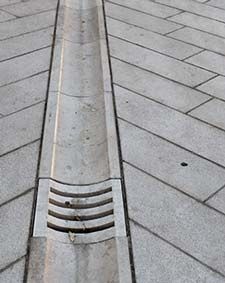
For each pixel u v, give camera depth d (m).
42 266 1.12
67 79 2.01
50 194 1.37
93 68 2.11
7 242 1.19
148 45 2.27
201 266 1.14
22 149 1.53
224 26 2.51
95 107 1.83
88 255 1.20
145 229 1.24
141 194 1.36
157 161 1.50
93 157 1.55
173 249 1.19
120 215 1.29
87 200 1.37
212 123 1.69
